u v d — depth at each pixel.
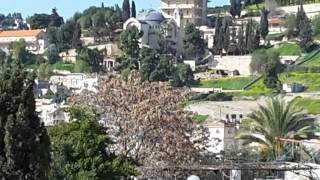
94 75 182.50
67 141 33.06
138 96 58.69
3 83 24.45
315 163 58.50
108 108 57.28
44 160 24.95
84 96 58.25
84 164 32.84
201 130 61.88
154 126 56.00
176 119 57.12
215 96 175.25
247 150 78.00
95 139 33.72
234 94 175.62
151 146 55.50
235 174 49.09
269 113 76.31
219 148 104.06
